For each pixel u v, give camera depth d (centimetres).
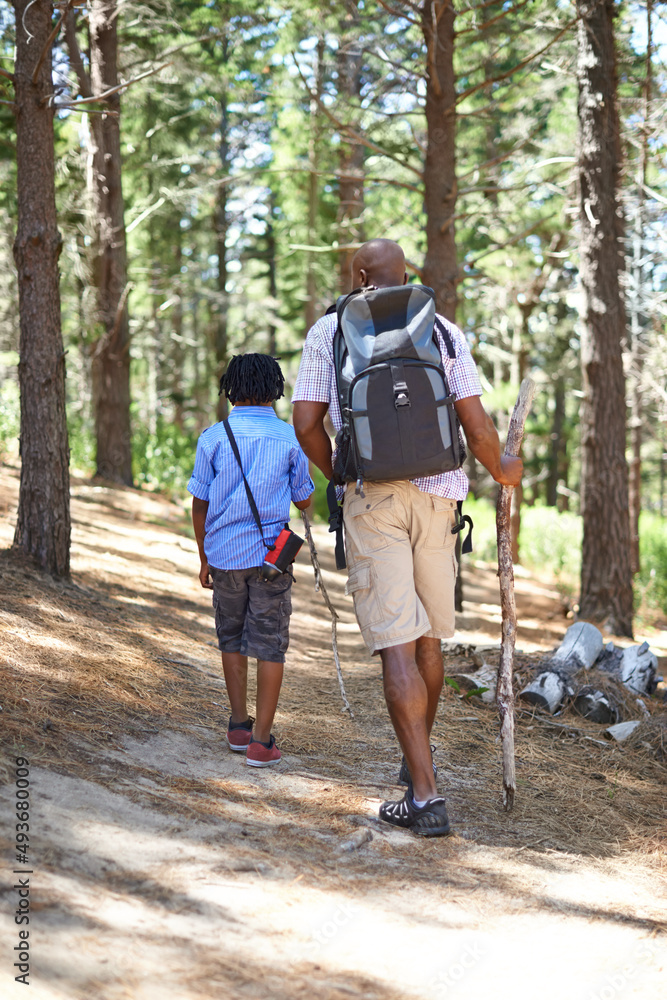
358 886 237
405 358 269
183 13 949
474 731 417
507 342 1744
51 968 171
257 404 349
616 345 908
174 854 234
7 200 1295
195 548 920
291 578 332
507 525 320
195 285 1891
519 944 220
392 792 318
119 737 317
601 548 916
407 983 195
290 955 198
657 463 3541
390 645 280
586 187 898
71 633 423
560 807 329
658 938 232
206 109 1450
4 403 1220
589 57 876
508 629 321
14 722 297
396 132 1120
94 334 1260
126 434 1273
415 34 798
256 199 1795
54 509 515
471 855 271
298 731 382
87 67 1238
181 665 439
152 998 170
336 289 1720
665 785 376
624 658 528
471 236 1534
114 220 1243
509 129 1057
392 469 266
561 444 2942
